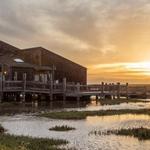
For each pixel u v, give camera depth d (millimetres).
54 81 66562
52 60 75125
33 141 20812
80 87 63688
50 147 19625
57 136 24234
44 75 69312
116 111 43125
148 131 25562
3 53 71125
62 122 32719
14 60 66625
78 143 21547
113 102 61000
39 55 73000
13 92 57500
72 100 64062
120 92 74000
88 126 29938
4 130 26906
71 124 31312
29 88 56812
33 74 66375
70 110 45062
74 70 79062
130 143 21750
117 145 21109
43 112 41938
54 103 56062
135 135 24344
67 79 77500
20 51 73875
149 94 82750
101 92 66062
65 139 22922
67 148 19844
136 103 60969
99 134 25062
